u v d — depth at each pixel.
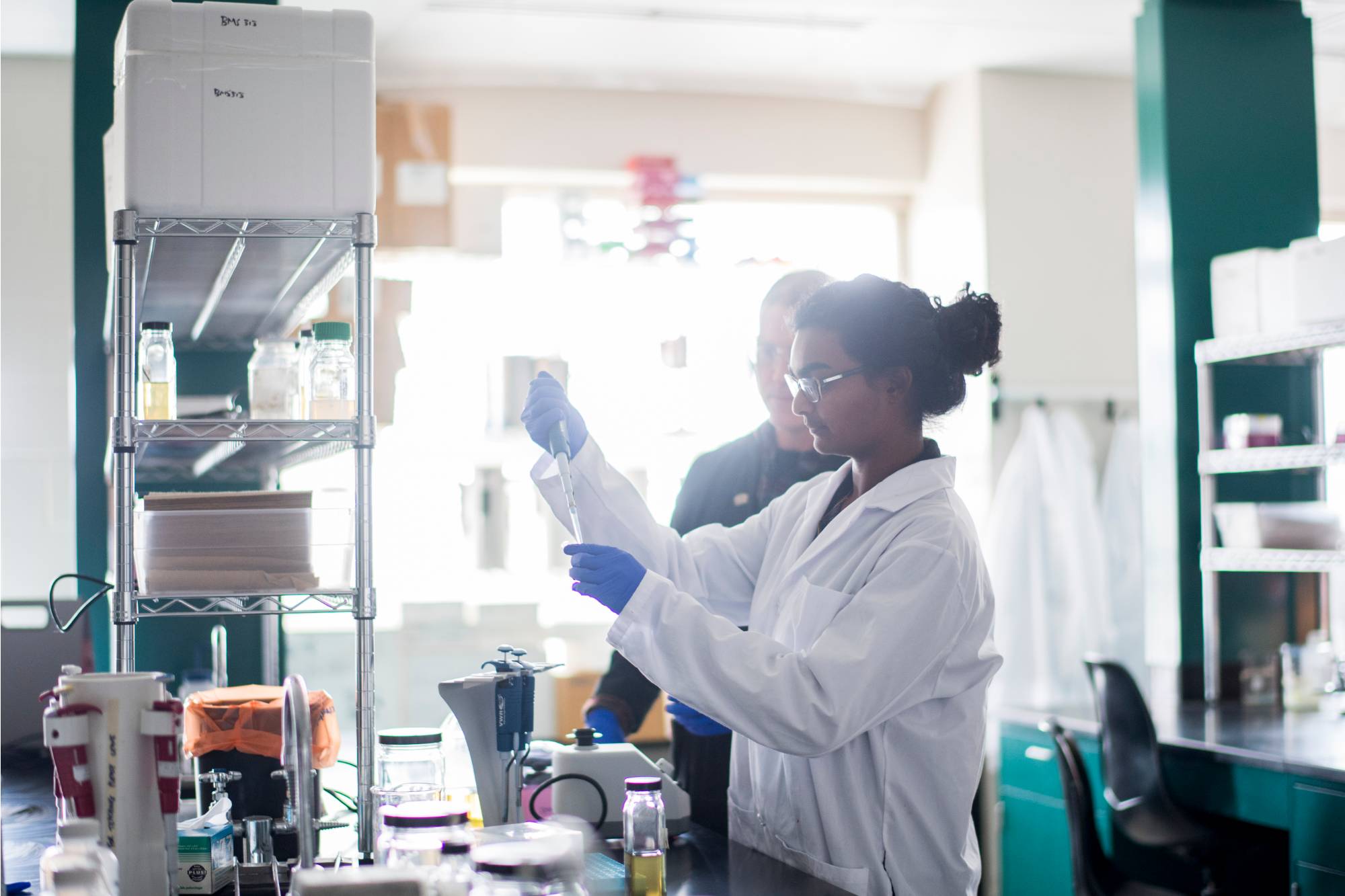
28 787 2.38
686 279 4.95
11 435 4.38
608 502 1.97
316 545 1.83
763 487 2.69
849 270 5.32
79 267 3.08
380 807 1.56
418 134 4.05
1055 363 4.87
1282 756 2.82
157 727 1.39
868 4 4.18
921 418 1.83
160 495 1.78
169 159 1.79
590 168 4.83
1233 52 3.97
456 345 4.73
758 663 1.63
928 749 1.75
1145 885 2.95
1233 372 3.88
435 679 4.66
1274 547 3.57
